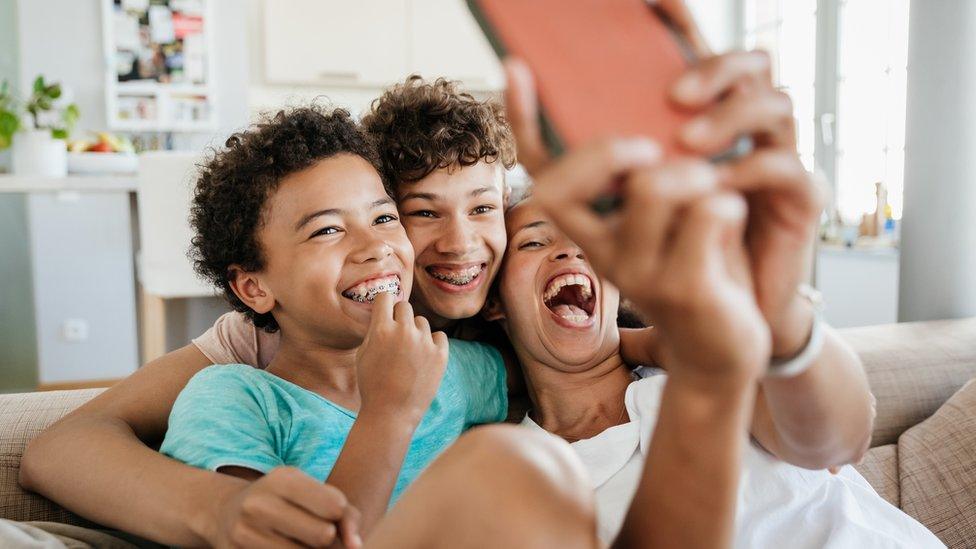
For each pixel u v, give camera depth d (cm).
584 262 107
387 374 82
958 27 167
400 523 49
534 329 109
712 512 47
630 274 38
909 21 177
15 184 281
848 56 375
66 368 468
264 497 62
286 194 96
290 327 101
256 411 92
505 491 48
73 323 466
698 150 39
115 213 464
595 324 107
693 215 36
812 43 404
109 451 87
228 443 83
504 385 120
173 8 500
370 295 96
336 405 99
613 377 112
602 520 95
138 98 502
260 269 100
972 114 168
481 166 110
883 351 137
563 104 40
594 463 100
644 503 49
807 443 75
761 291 48
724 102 39
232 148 107
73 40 490
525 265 109
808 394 68
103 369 472
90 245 464
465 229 108
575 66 41
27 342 481
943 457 118
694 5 493
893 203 343
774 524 90
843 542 85
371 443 79
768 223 46
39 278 459
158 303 243
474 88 562
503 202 119
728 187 40
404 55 548
